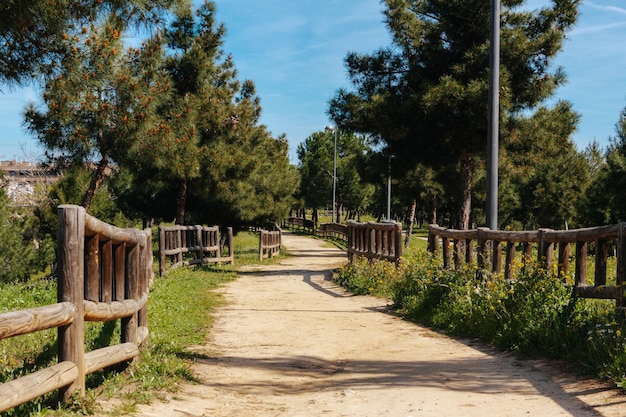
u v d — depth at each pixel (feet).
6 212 82.94
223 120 85.66
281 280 67.67
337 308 45.03
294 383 23.53
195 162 68.64
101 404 17.11
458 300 35.78
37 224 89.92
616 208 91.35
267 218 124.16
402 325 37.06
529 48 63.77
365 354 28.84
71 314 16.29
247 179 101.71
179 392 20.47
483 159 72.64
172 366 23.09
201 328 35.35
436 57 67.97
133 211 109.60
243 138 90.07
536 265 30.66
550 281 29.19
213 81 90.74
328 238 180.14
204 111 83.35
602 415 16.25
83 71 38.34
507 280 33.63
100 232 18.51
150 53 52.90
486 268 37.73
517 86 66.28
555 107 71.15
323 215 400.88
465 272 38.99
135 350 21.98
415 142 72.08
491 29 39.47
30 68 35.01
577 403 17.71
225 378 23.73
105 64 39.42
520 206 143.13
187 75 84.48
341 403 19.72
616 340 21.21
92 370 17.87
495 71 39.42
